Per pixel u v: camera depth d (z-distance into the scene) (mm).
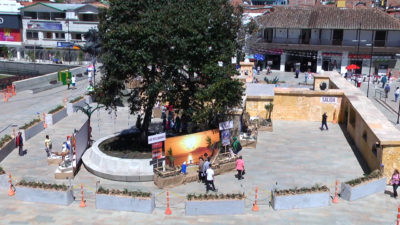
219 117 25469
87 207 18844
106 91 23500
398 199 19938
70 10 74562
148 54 21641
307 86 50219
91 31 48188
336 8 64812
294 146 27859
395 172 20031
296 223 17344
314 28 61062
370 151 23859
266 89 34500
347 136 30359
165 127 29938
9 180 20578
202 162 22000
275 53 64062
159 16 21438
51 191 19000
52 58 71125
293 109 34656
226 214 18203
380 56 59562
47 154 25547
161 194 20484
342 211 18531
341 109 33875
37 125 30547
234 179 22359
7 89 45938
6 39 77625
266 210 18672
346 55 60844
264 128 31328
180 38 21750
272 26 62594
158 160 21984
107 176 22172
